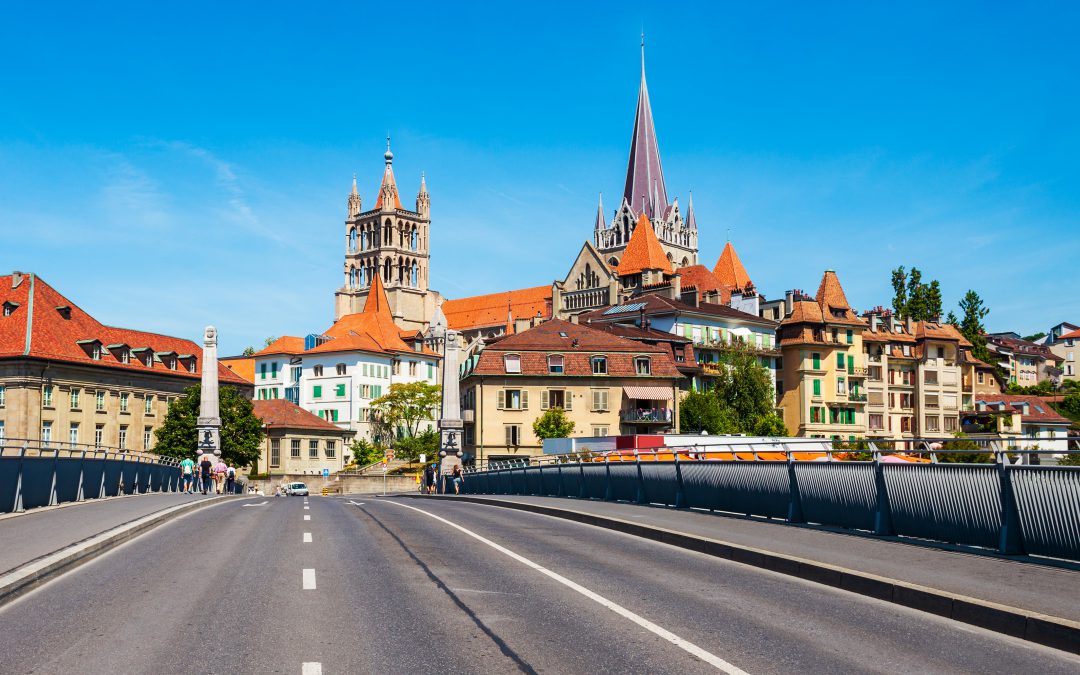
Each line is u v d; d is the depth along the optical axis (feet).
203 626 35.17
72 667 29.19
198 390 311.68
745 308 396.37
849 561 49.14
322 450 406.00
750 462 77.92
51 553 51.08
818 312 380.37
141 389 332.60
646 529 70.18
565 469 127.13
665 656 31.12
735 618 37.60
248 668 29.17
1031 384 641.81
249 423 319.88
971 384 422.00
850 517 64.44
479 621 36.50
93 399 311.06
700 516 80.43
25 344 290.56
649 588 44.96
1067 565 45.88
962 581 42.22
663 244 632.79
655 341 328.90
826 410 374.63
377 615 37.47
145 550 58.59
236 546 61.00
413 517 89.81
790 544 57.36
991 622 35.96
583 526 80.43
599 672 29.09
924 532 57.11
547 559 55.72
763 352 369.91
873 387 388.37
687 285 499.92
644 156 634.02
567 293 531.09
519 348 301.63
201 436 188.34
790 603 41.16
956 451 54.60
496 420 296.30
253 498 149.69
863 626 36.27
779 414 379.55
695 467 88.07
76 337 310.86
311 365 479.41
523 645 32.53
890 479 60.39
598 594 43.01
